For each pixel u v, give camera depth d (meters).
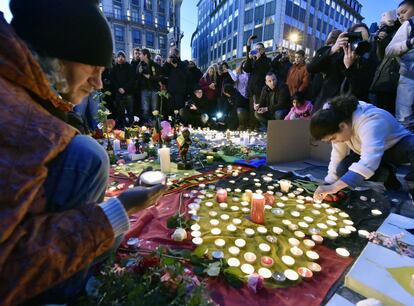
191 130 4.82
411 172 1.77
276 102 4.80
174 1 32.78
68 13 0.61
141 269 0.90
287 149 2.87
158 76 5.56
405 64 2.53
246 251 1.19
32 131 0.51
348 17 36.31
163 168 2.32
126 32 29.64
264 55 5.18
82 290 0.79
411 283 0.88
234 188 2.00
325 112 1.58
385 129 1.59
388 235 1.28
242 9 28.56
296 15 26.45
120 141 3.49
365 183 2.19
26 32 0.61
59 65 0.65
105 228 0.56
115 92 5.56
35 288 0.48
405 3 2.49
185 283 0.82
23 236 0.47
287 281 1.00
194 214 1.49
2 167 0.45
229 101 5.75
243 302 0.90
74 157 0.62
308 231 1.36
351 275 0.94
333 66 3.11
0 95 0.49
